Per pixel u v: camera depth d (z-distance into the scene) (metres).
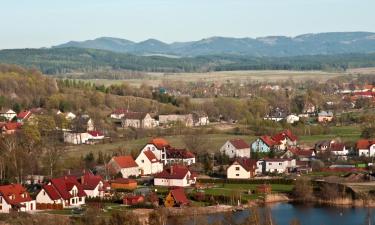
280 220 177.38
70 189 198.12
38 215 176.00
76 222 161.88
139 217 173.62
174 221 173.12
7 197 188.38
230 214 170.62
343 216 183.12
